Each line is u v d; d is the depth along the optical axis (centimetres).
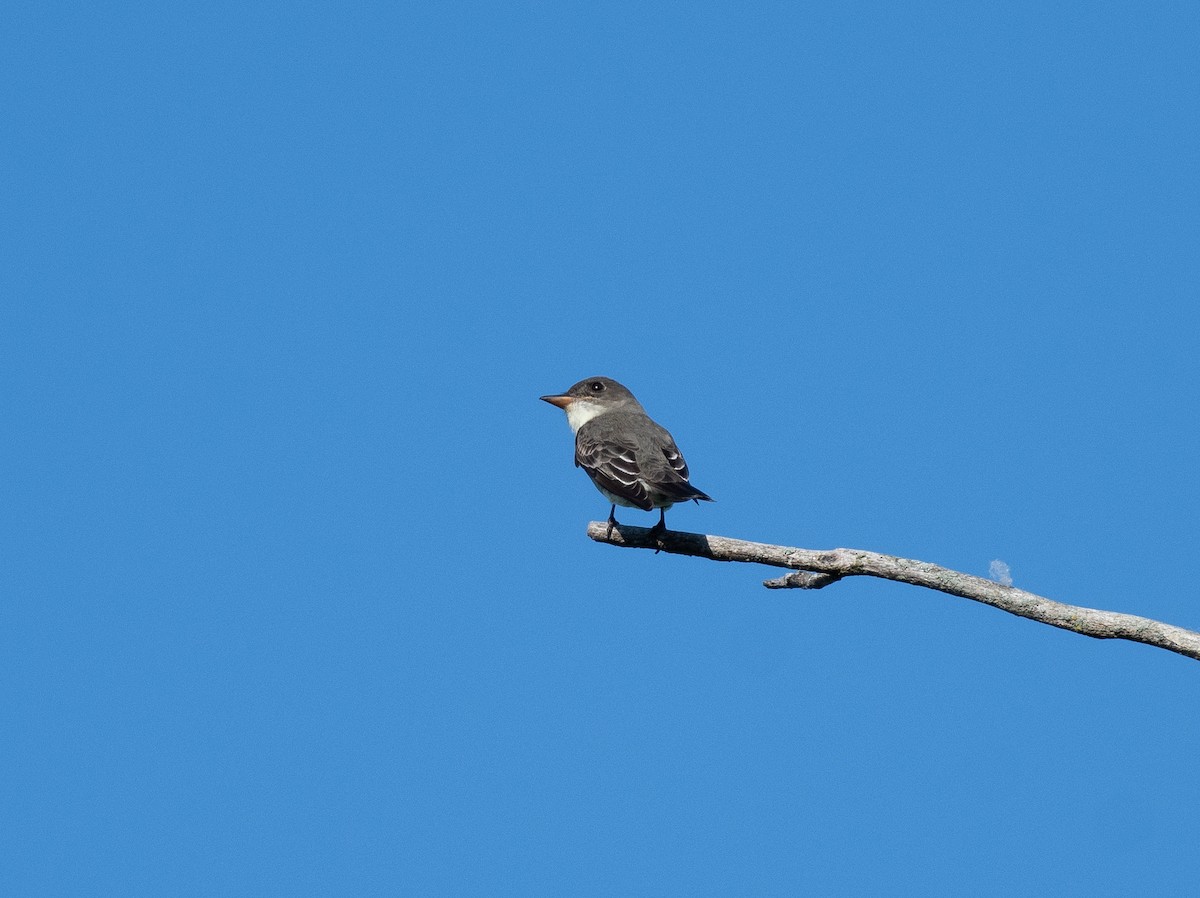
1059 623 931
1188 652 889
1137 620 904
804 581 1130
